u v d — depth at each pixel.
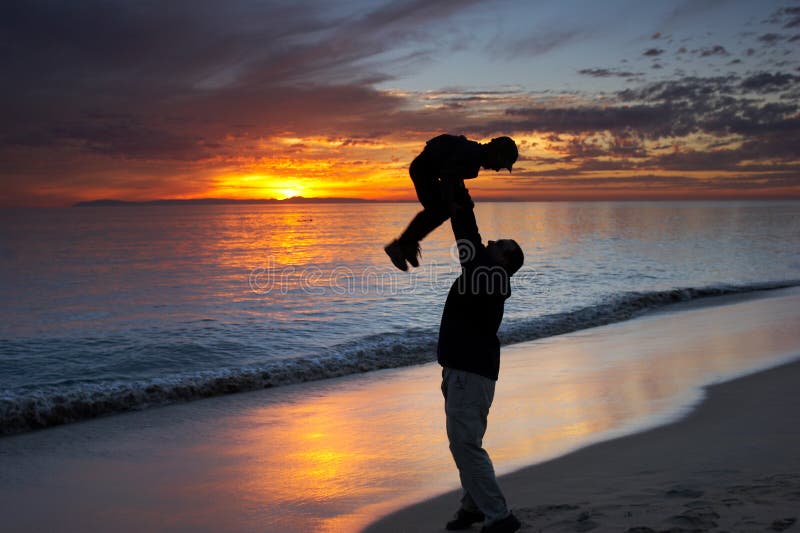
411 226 2.49
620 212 192.88
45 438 6.62
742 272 26.83
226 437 6.44
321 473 5.02
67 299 21.09
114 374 10.52
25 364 11.27
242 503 4.42
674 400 6.87
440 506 4.14
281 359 11.26
